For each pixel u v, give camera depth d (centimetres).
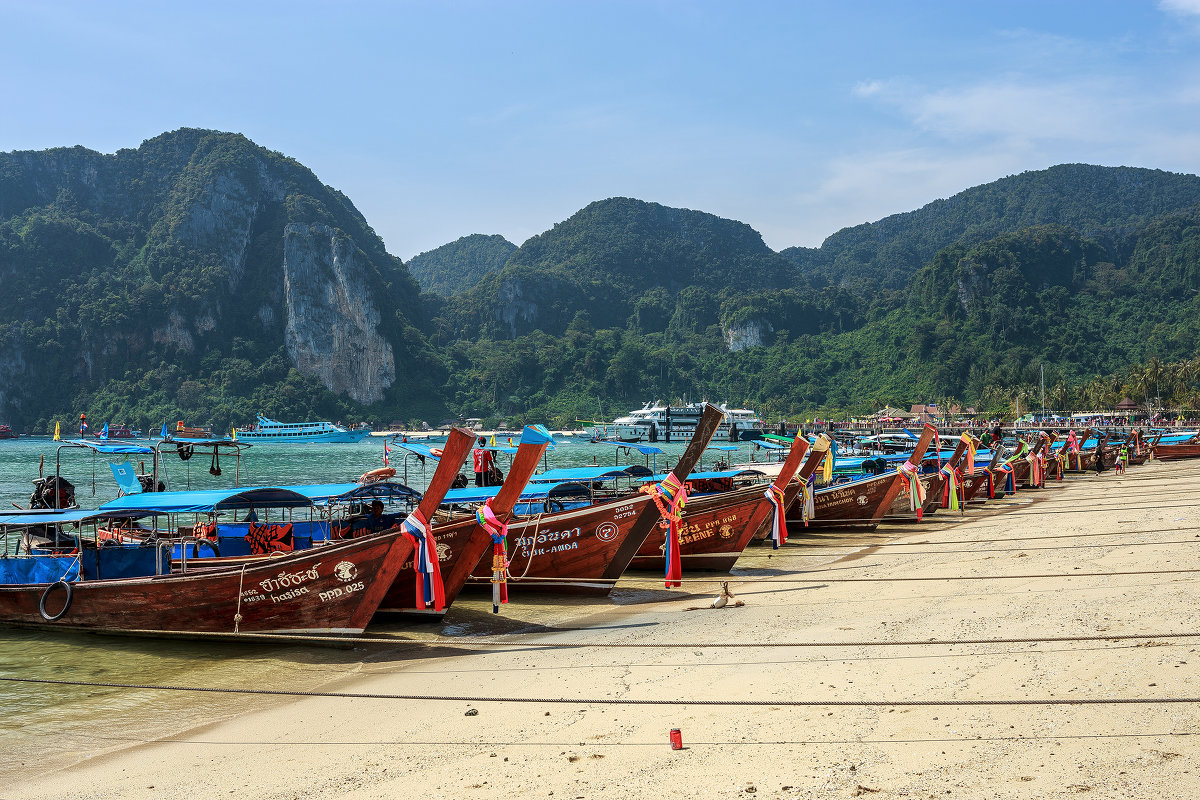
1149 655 1079
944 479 3441
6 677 1409
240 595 1553
